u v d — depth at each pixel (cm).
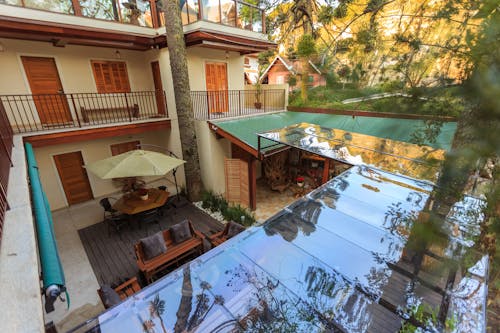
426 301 165
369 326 154
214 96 1103
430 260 177
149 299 176
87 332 153
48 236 244
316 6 1262
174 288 186
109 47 909
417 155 362
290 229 256
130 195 830
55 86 845
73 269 599
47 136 716
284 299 176
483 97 110
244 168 881
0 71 741
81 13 784
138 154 724
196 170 898
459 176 142
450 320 151
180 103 815
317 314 164
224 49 1065
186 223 604
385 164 398
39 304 160
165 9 741
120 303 172
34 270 187
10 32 647
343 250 221
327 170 747
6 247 212
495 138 113
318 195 323
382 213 274
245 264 210
